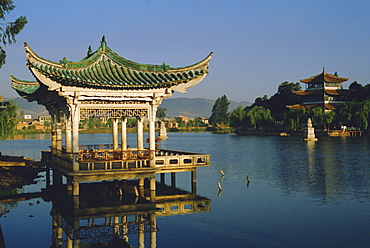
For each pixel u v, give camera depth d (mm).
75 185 24359
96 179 24312
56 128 31656
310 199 27547
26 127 199625
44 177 38438
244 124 155500
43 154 35625
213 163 50844
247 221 21672
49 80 22969
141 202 25625
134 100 25734
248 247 17578
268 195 28938
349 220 21953
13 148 79938
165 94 25922
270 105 175125
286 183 34438
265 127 158250
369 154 60969
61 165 27750
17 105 44219
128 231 19859
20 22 23656
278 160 53938
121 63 25172
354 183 34312
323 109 138375
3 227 20609
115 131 30938
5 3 23672
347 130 122375
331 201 26859
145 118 27891
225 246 17750
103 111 25328
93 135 162750
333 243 18188
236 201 26734
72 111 24266
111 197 26688
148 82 24641
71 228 20297
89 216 22391
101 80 23625
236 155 62438
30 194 29203
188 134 179750
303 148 75250
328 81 144500
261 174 40250
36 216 22656
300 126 130500
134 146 85625
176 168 27484
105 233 19562
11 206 25297
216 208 24641
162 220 21766
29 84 32969
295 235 19359
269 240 18594
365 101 113875
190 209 24297
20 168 39438
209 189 31266
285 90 175875
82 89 23922
